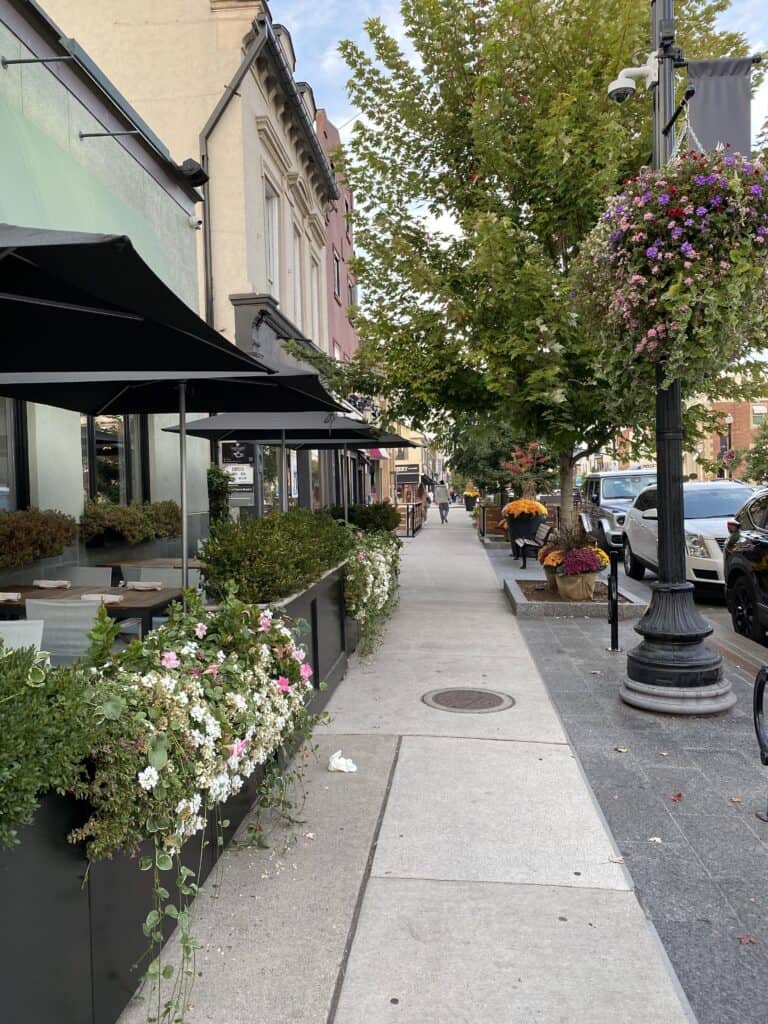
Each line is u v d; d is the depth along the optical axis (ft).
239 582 16.58
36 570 24.50
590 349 29.48
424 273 32.48
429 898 11.26
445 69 35.14
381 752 17.24
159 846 9.09
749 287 16.55
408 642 29.37
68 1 49.32
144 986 9.24
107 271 8.33
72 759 7.06
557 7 33.42
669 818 13.92
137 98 48.83
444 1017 8.80
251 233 48.32
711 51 32.12
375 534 34.37
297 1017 8.79
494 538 78.18
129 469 34.40
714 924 10.64
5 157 20.33
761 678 14.82
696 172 16.84
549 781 15.55
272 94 52.85
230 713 10.66
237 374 15.34
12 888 6.55
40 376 17.04
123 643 19.98
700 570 38.19
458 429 38.99
